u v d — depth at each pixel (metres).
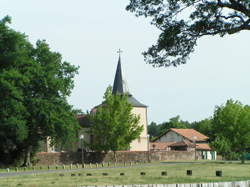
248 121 74.44
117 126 81.06
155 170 47.69
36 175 40.53
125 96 84.44
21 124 63.16
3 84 62.81
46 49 71.12
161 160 91.38
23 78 64.44
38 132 69.44
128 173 41.94
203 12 20.91
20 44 67.50
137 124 83.44
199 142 124.69
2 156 68.56
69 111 71.38
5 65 66.81
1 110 63.69
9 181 31.69
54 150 97.00
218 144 74.75
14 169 59.97
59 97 71.25
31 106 66.31
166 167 55.22
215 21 21.12
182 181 30.38
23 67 68.12
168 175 38.12
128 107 82.81
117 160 84.69
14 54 66.00
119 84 110.81
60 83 68.94
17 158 69.75
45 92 69.19
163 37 21.50
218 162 73.38
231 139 75.50
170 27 21.34
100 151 82.44
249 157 91.38
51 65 70.38
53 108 68.44
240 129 74.94
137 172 43.75
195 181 30.23
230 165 59.62
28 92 67.81
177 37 21.45
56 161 75.50
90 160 80.94
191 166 57.09
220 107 77.19
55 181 31.03
